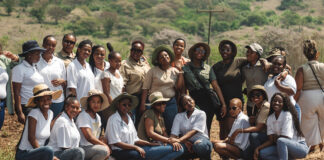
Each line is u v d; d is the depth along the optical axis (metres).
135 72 7.16
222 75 7.05
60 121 5.78
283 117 6.21
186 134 6.65
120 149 6.32
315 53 7.10
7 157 7.50
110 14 137.75
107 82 6.71
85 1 171.88
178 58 7.43
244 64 7.12
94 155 5.96
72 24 122.38
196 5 174.25
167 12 160.75
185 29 138.38
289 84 6.62
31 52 6.19
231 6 182.88
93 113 6.22
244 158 6.64
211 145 6.65
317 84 7.06
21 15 129.62
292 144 6.15
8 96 6.75
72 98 5.90
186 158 6.90
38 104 5.71
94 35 118.06
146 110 6.78
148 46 88.25
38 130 5.65
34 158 5.57
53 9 128.12
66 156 5.73
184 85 7.14
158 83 6.97
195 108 6.84
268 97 6.81
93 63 6.99
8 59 6.79
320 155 7.11
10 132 9.39
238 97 7.12
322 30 140.50
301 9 172.50
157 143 6.57
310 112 7.09
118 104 6.37
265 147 6.35
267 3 188.12
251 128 6.51
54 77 6.48
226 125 7.10
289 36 33.94
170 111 6.97
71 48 7.09
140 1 177.88
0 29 105.81
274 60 6.71
